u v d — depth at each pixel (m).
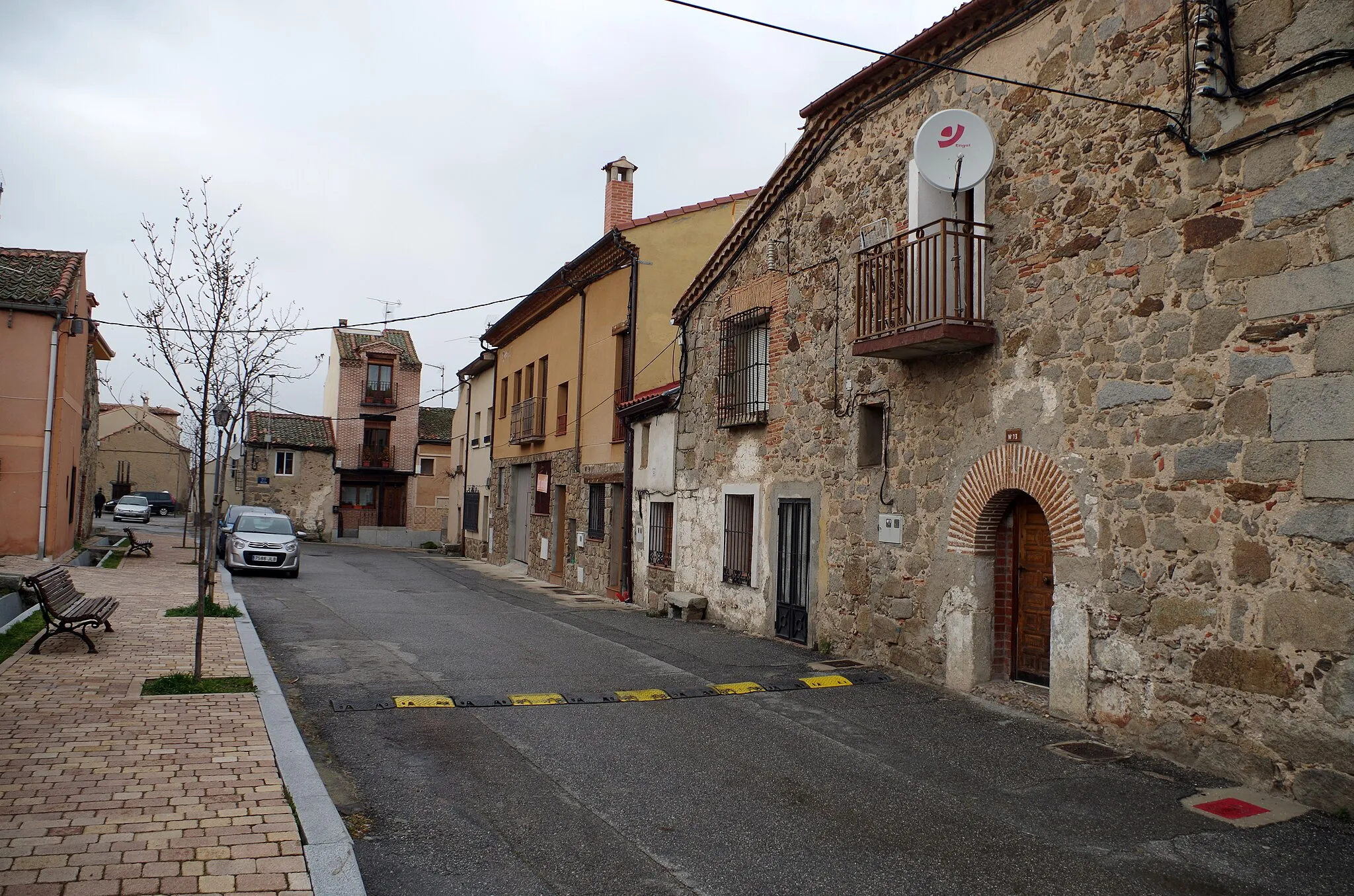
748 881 4.52
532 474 25.70
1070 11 7.84
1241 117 6.36
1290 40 6.03
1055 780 6.16
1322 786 5.61
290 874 4.21
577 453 21.23
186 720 6.79
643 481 17.12
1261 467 6.09
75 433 23.05
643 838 5.05
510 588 20.72
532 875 4.52
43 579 9.26
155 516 54.03
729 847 4.95
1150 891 4.49
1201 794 5.89
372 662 9.73
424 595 17.88
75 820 4.72
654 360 18.50
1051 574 8.38
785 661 10.31
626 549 17.75
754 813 5.49
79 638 10.12
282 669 9.20
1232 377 6.32
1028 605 8.61
